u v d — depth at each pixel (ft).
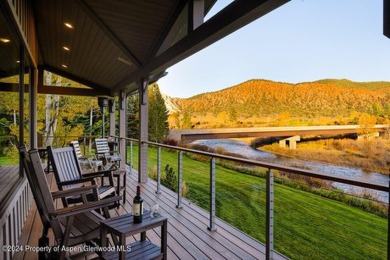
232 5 9.00
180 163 14.14
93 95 33.24
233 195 16.44
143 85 20.66
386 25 5.13
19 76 13.00
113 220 7.64
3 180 11.81
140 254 7.61
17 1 11.30
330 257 9.39
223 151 39.22
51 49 24.77
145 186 19.03
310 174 6.93
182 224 11.80
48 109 48.42
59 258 7.24
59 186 11.15
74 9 15.43
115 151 25.64
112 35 16.90
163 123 48.96
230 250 9.48
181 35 15.44
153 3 13.24
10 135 12.39
